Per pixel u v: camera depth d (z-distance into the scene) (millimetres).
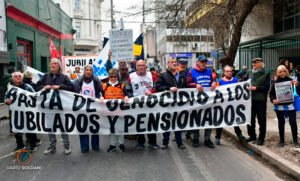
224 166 4555
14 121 5359
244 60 17672
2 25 11727
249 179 4016
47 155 5203
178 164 4637
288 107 5094
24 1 14062
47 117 5348
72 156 5125
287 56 14117
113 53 7289
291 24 13977
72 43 27703
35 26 15953
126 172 4277
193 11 10711
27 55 15242
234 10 10031
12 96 5324
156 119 5477
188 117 5570
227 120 5637
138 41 9312
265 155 4875
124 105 5387
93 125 5363
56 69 5348
